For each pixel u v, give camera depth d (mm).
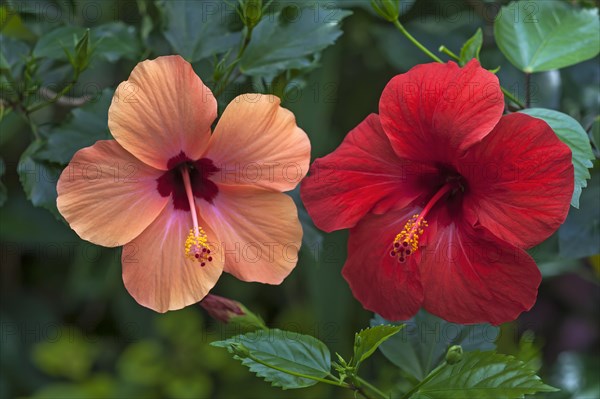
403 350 756
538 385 696
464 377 707
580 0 834
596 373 971
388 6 770
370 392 800
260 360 708
